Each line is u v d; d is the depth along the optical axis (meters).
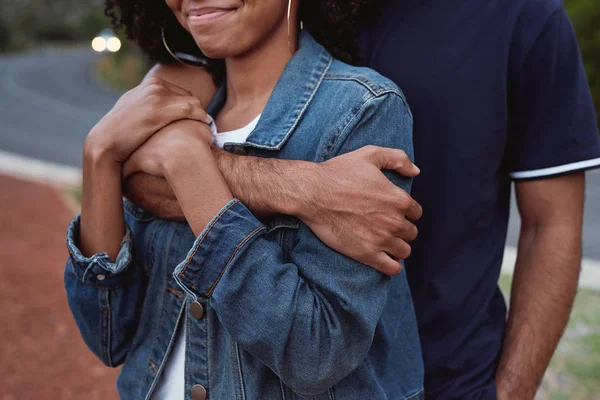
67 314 4.42
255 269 1.01
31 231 6.43
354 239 1.02
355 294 1.03
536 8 1.29
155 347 1.21
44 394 3.46
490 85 1.29
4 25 50.75
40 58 46.53
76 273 1.19
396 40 1.35
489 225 1.37
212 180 1.06
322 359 1.02
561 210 1.33
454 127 1.31
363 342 1.04
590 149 1.30
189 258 1.03
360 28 1.39
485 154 1.31
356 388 1.13
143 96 1.16
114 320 1.24
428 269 1.35
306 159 1.10
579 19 12.08
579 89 1.30
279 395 1.11
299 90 1.14
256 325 1.01
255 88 1.21
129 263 1.17
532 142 1.32
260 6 1.11
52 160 10.59
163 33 1.38
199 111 1.14
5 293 4.69
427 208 1.35
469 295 1.35
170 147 1.09
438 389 1.33
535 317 1.34
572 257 1.33
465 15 1.31
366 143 1.08
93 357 3.91
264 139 1.12
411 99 1.34
